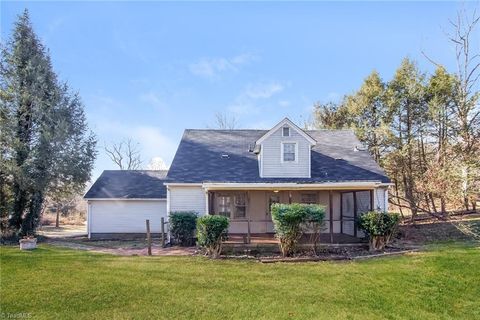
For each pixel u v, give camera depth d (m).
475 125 20.16
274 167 18.31
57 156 21.30
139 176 25.80
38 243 18.59
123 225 22.83
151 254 14.12
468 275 10.51
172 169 19.25
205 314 7.80
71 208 43.12
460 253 12.79
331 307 8.30
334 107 36.12
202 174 18.77
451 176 14.86
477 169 13.79
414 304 8.65
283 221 13.60
